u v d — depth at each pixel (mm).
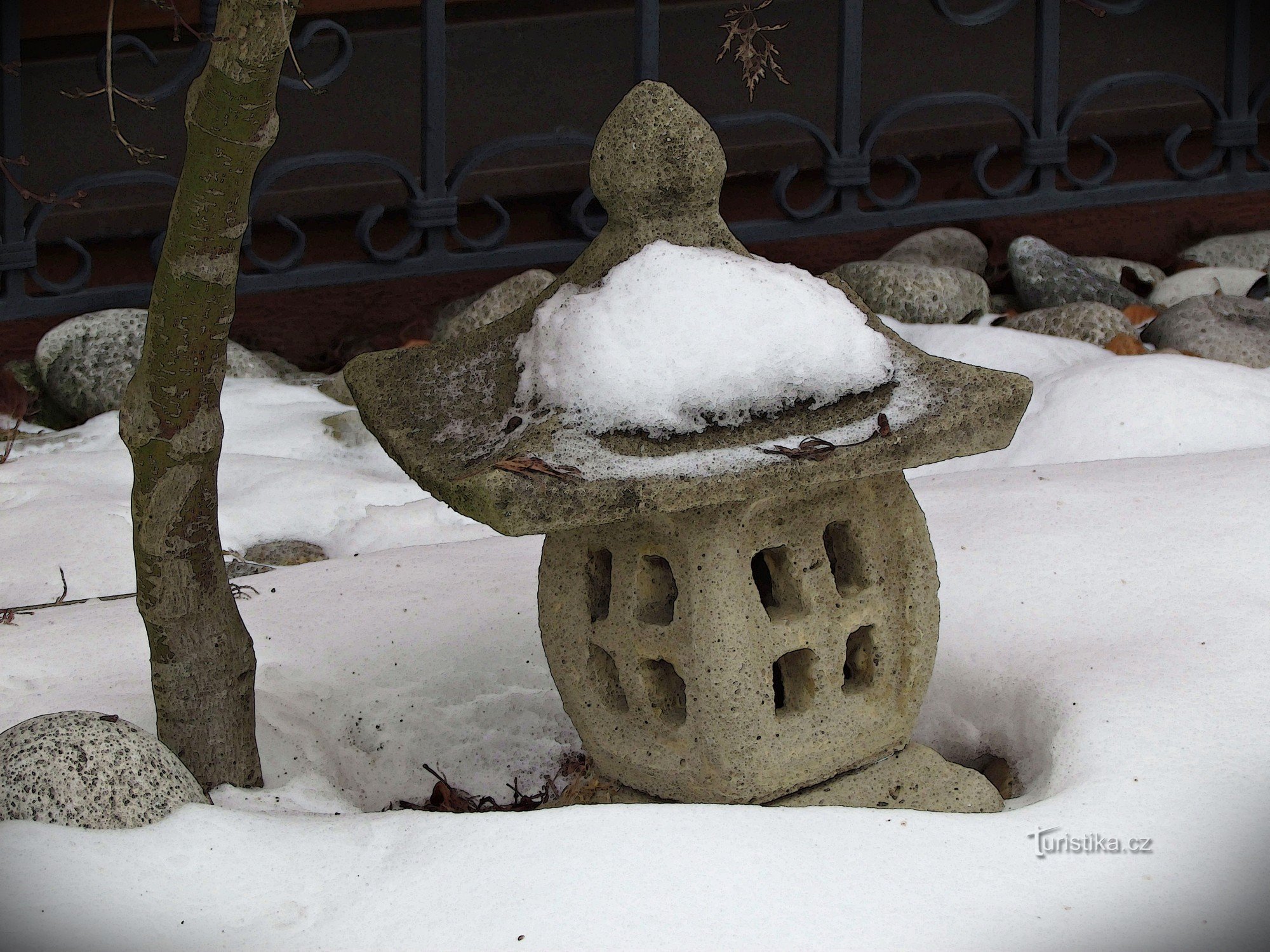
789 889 2059
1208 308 6078
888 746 2701
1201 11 8141
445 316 6906
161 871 2197
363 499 4953
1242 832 2199
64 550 4297
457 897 2082
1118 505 3758
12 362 6371
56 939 2002
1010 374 2549
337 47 6914
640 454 2299
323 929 2047
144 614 2719
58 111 6566
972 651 3098
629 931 1971
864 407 2477
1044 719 2811
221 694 2768
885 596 2680
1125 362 5168
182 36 6676
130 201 6719
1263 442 4676
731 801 2535
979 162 6742
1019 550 3516
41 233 6598
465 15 7098
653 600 2588
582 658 2678
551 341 2438
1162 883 2074
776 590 2639
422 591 3652
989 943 1939
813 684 2613
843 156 6488
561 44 7273
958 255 7430
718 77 7523
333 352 6895
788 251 7488
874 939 1947
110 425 5852
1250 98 7508
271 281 6020
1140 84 6887
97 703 3025
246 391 6098
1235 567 3303
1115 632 3051
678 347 2369
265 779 2920
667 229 2570
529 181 7305
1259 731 2506
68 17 6457
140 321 6301
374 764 3109
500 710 3229
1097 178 6930
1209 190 7129
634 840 2170
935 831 2213
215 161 2324
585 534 2627
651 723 2602
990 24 7863
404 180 6137
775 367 2410
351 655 3342
